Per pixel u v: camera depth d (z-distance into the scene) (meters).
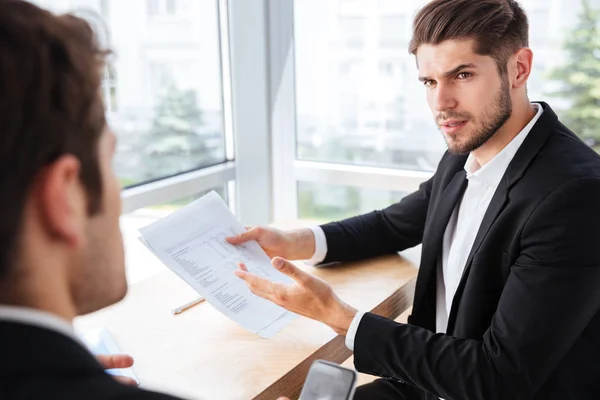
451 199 1.39
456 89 1.19
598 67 1.86
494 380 1.06
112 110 1.96
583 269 1.05
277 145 2.42
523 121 1.22
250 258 1.37
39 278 0.44
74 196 0.46
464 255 1.32
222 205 1.44
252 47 2.32
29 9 0.45
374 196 2.31
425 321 1.46
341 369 0.74
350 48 2.21
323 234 1.55
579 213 1.06
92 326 1.25
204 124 2.38
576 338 1.07
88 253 0.49
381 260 1.60
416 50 1.24
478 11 1.15
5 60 0.41
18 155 0.42
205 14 2.30
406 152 2.22
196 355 1.13
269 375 1.07
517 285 1.08
